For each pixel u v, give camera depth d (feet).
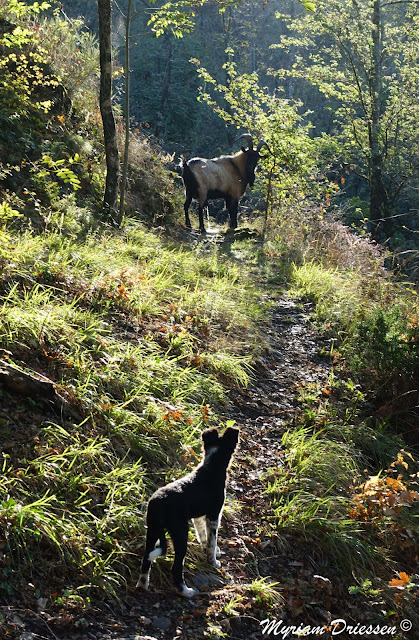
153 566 15.39
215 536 15.92
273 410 24.57
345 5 71.00
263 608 15.72
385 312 28.91
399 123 68.18
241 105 55.98
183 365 24.23
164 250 34.09
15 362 18.99
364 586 16.92
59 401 18.29
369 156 66.90
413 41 70.03
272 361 28.17
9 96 37.37
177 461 19.08
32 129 37.93
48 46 46.01
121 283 26.61
